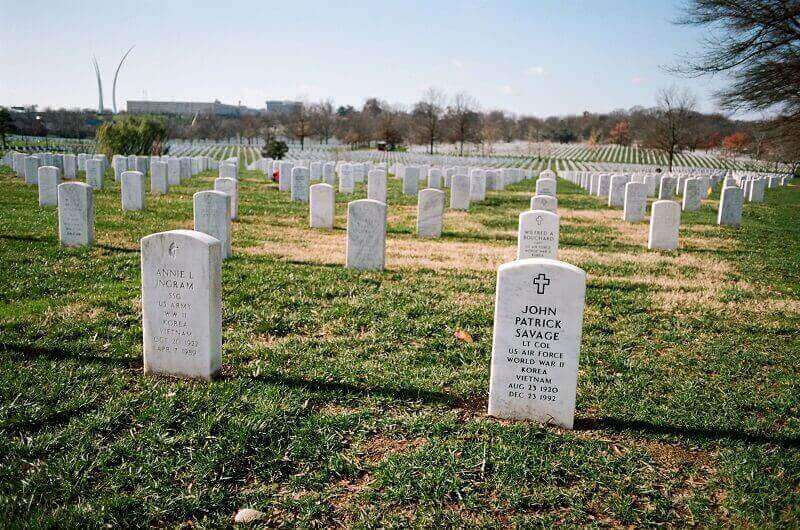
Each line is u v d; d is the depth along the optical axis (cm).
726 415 558
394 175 4297
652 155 10738
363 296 922
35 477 421
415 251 1354
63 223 1207
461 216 2025
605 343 761
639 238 1686
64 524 381
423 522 400
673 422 542
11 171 3086
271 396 557
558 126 14550
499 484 441
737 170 7275
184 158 3344
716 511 423
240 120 11625
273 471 453
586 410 572
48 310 788
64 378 574
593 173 3525
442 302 902
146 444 474
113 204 1936
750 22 2192
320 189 1623
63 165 2947
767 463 475
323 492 432
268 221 1762
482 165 6862
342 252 1302
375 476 452
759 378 660
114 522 388
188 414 523
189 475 439
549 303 518
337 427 515
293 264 1158
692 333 818
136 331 725
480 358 688
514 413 544
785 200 3372
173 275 589
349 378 616
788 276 1225
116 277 997
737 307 951
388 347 717
